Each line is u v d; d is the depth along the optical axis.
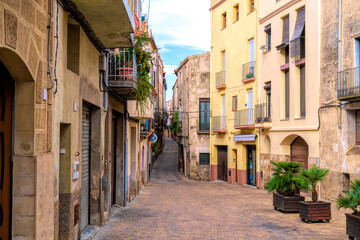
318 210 10.61
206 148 32.28
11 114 5.01
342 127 15.48
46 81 5.50
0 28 4.00
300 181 11.59
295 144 19.92
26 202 4.91
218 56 29.78
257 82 23.42
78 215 7.60
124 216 11.96
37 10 5.14
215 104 30.30
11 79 4.98
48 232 5.39
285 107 20.41
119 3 6.93
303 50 18.78
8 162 4.96
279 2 20.78
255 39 23.83
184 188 22.94
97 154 9.91
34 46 5.02
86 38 8.34
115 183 14.41
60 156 6.94
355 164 14.62
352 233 8.29
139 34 11.63
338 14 15.79
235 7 27.28
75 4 6.93
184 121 36.22
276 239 8.62
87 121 9.59
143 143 23.41
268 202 15.58
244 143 25.19
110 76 11.09
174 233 9.25
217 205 14.60
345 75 15.27
